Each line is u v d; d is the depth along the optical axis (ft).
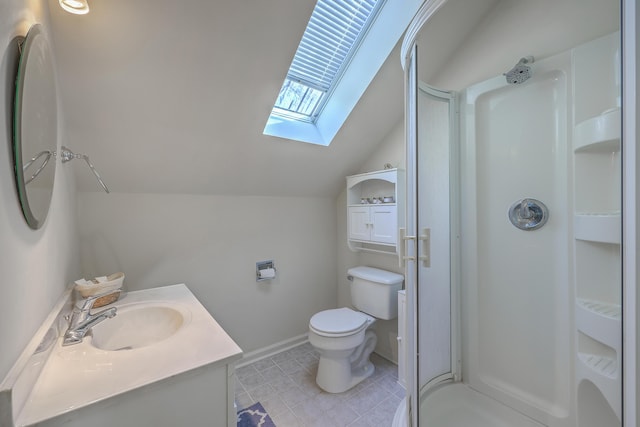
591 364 3.71
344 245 8.94
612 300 3.67
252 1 3.95
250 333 7.47
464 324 5.42
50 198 3.14
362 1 5.16
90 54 3.84
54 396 2.28
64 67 3.84
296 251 8.30
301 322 8.44
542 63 4.33
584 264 3.92
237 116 5.42
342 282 9.04
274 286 7.88
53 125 3.30
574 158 4.01
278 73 5.03
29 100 2.45
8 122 2.15
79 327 3.31
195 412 2.77
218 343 3.18
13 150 2.21
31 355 2.34
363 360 6.91
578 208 3.98
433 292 4.97
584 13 3.99
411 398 4.31
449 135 5.32
